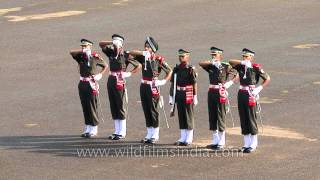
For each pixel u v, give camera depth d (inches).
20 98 2423.7
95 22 3602.4
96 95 1998.0
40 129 2073.1
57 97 2432.3
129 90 2506.2
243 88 1852.9
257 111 1996.8
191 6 3914.9
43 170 1705.2
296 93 2431.1
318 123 2095.2
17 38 3326.8
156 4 3966.5
